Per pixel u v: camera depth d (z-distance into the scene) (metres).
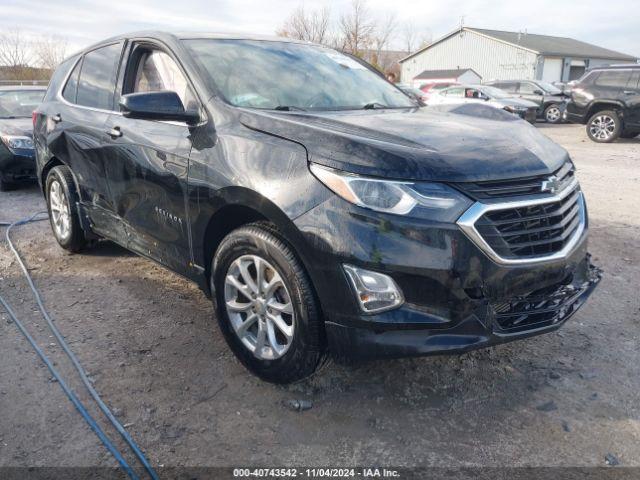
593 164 10.58
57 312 3.83
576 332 3.61
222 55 3.54
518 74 42.66
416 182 2.41
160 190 3.38
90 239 4.85
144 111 3.00
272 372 2.85
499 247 2.48
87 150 4.16
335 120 2.95
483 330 2.52
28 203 7.23
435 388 2.98
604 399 2.88
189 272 3.35
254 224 2.84
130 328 3.61
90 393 2.87
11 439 2.53
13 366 3.13
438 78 41.66
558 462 2.43
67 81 4.79
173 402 2.82
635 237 5.62
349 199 2.44
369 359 2.53
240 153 2.84
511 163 2.60
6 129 7.66
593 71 14.78
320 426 2.66
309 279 2.62
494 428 2.66
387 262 2.38
